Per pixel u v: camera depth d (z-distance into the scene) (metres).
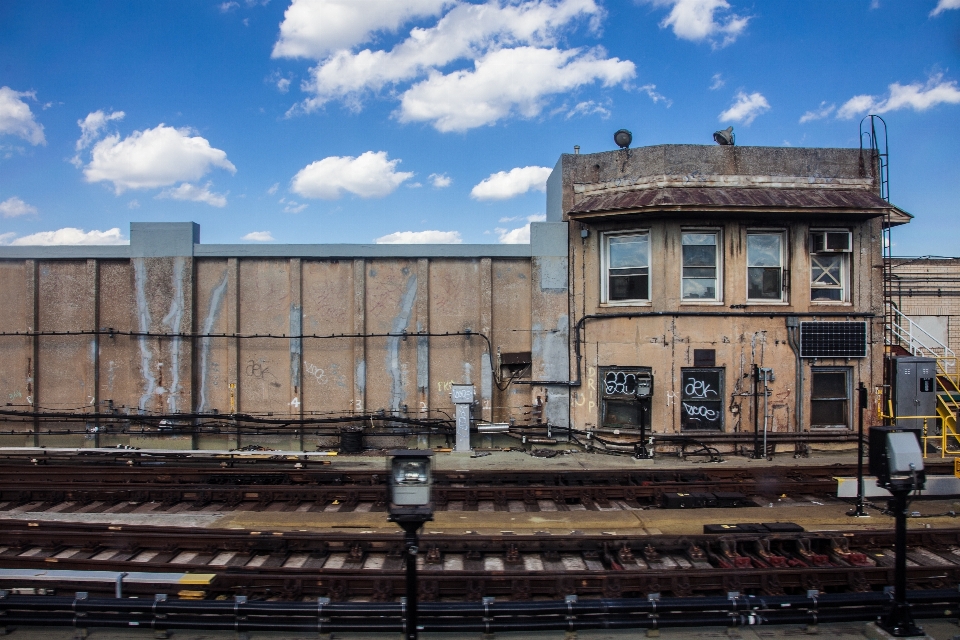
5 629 5.29
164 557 7.20
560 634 5.33
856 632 5.32
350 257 13.74
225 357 13.66
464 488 9.64
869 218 12.84
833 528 7.82
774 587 6.41
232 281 13.57
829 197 12.55
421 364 13.65
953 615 5.47
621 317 13.07
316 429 13.62
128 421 13.58
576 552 7.25
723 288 12.77
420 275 13.70
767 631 5.35
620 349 13.08
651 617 5.40
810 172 13.17
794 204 12.09
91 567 6.75
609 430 13.04
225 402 13.62
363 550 7.25
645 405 12.87
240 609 5.35
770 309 12.86
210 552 7.33
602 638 5.27
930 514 8.27
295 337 13.62
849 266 13.12
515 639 5.26
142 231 13.52
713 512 8.23
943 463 11.45
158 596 5.47
